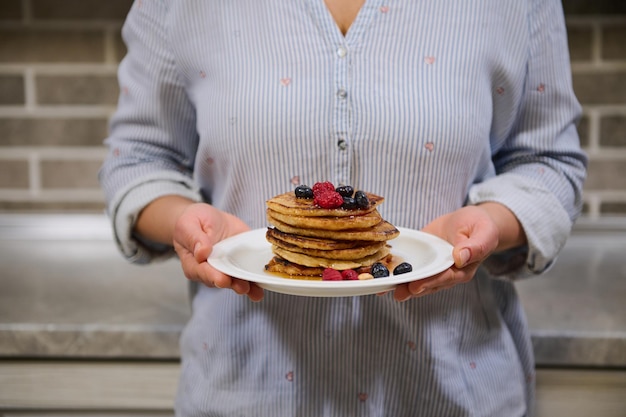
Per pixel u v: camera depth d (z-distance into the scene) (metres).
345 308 0.87
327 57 0.83
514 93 0.91
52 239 1.62
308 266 0.79
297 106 0.83
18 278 1.35
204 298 0.96
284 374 0.90
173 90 0.94
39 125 1.59
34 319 1.13
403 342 0.88
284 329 0.89
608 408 1.10
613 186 1.60
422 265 0.76
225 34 0.87
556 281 1.33
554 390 1.11
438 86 0.84
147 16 0.94
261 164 0.86
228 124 0.86
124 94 0.99
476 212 0.80
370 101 0.83
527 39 0.90
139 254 0.96
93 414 1.14
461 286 0.90
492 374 0.92
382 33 0.84
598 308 1.18
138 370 1.12
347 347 0.88
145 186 0.92
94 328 1.09
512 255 0.94
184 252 0.80
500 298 1.00
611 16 1.52
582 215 1.62
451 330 0.89
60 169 1.61
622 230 1.59
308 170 0.85
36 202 1.62
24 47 1.56
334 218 0.79
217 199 0.94
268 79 0.84
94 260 1.48
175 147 0.99
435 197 0.86
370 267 0.78
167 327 1.10
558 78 0.92
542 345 1.07
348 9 0.85
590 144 1.58
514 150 0.97
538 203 0.88
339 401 0.90
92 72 1.57
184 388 0.95
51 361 1.12
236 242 0.81
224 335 0.91
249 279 0.69
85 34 1.55
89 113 1.59
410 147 0.83
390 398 0.90
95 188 1.62
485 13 0.86
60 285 1.31
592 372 1.10
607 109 1.56
